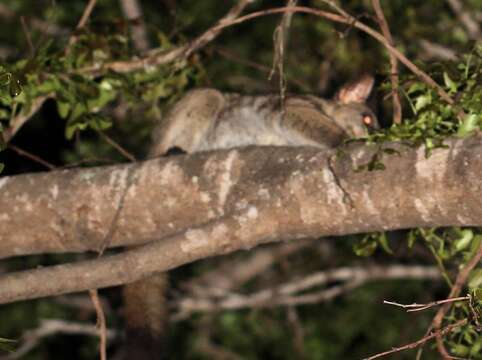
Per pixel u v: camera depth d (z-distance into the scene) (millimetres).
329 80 15469
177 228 8320
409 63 8031
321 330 18125
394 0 15539
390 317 17703
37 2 18234
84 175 8547
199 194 8133
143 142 15195
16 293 7828
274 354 18047
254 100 11438
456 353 8664
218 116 11656
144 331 10570
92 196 8438
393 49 8078
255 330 17781
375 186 7469
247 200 7906
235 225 7754
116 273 7785
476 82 8156
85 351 18156
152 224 8336
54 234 8547
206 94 11648
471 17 15711
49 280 7820
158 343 10570
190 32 17422
